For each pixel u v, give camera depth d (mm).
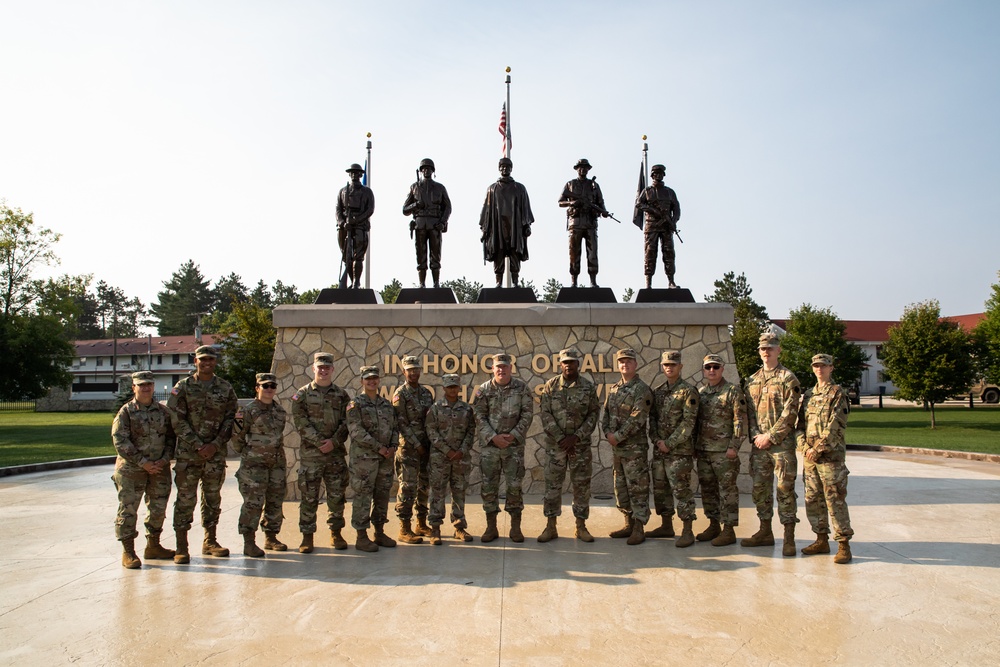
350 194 10938
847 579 5566
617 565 6035
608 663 3920
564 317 10023
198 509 9133
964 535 7121
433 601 5043
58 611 4883
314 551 6684
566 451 7012
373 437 6758
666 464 6918
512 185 10953
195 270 80625
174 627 4547
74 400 51219
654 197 10867
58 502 9664
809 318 35531
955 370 25141
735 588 5328
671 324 10000
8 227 32031
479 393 7324
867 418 32094
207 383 6449
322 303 10656
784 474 6438
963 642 4223
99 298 99125
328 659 3996
